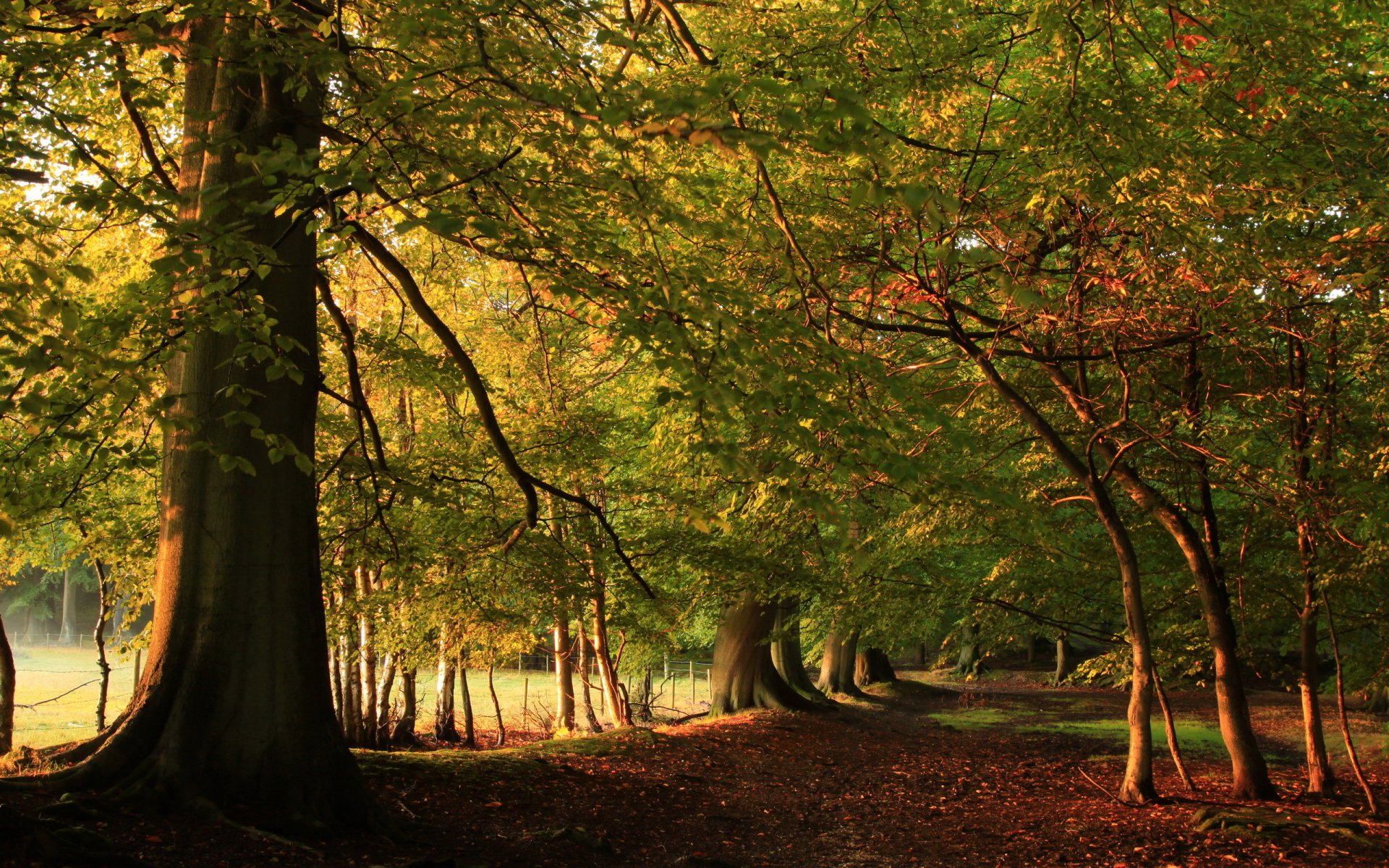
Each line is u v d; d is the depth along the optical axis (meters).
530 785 10.98
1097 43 8.56
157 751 7.25
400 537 11.35
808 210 9.58
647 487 15.07
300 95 6.13
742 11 9.45
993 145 9.71
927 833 10.93
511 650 17.11
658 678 37.09
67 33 6.27
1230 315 9.29
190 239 4.99
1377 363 8.84
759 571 14.69
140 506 12.96
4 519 4.07
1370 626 11.98
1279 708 25.00
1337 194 8.16
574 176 5.91
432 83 5.36
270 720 7.52
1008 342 12.26
